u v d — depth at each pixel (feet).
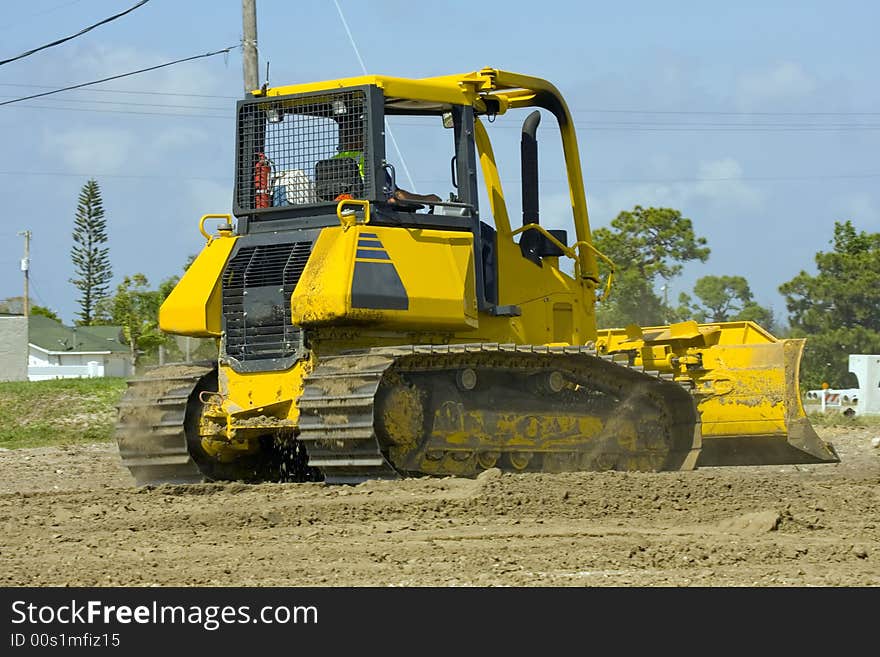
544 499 95.61
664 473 110.63
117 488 115.03
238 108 116.37
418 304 107.14
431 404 108.99
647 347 136.56
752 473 125.70
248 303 112.06
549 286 124.98
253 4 215.72
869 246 400.26
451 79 117.80
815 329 388.57
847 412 233.96
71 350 618.03
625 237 410.93
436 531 86.28
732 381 136.67
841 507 96.68
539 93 128.26
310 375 104.88
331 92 111.65
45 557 80.02
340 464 104.01
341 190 110.93
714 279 423.23
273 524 90.79
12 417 226.38
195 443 117.39
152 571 75.05
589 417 119.75
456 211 113.50
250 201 115.34
